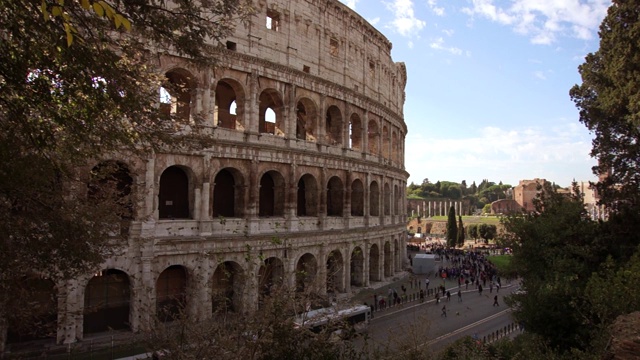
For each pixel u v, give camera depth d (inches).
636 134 2044.8
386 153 3464.6
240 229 2206.0
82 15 763.4
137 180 1863.9
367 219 3051.2
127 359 1503.4
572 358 1282.0
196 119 1236.5
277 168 2405.3
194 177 2071.9
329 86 2699.3
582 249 1760.6
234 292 1989.4
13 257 864.3
